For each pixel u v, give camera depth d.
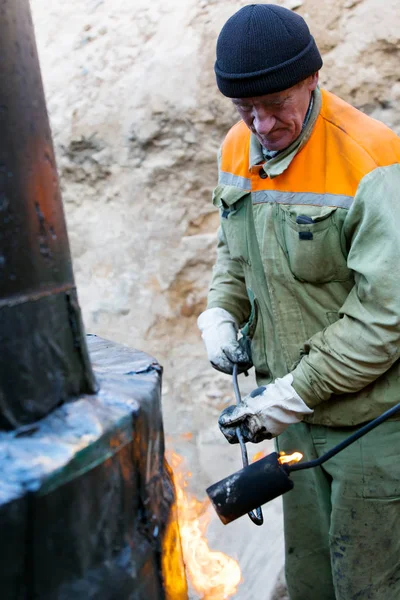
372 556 1.73
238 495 1.35
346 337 1.56
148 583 0.96
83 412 0.90
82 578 0.84
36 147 0.87
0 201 0.82
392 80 2.53
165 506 1.04
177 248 2.85
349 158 1.53
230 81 1.50
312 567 1.93
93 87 2.94
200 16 2.83
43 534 0.79
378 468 1.67
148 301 2.89
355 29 2.55
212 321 1.93
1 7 0.81
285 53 1.47
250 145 1.67
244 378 2.82
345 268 1.61
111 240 2.94
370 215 1.49
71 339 0.92
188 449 2.71
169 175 2.83
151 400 0.99
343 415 1.67
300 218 1.57
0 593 0.76
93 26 3.04
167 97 2.78
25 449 0.82
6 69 0.82
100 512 0.87
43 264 0.87
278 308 1.69
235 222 1.76
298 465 1.39
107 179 2.94
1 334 0.82
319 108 1.58
